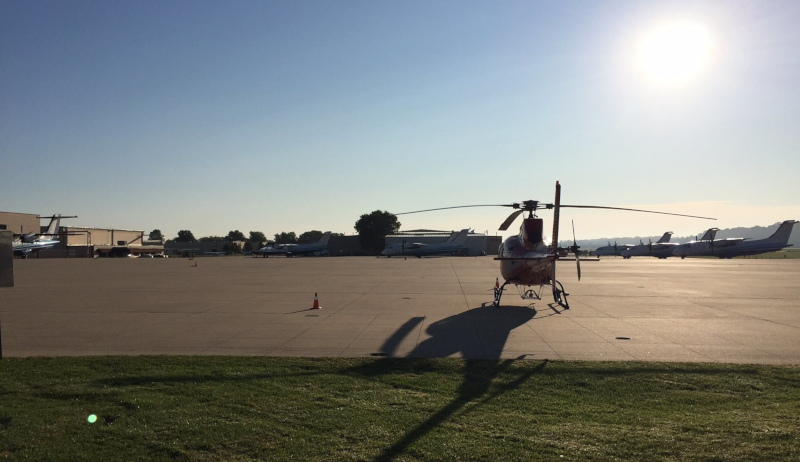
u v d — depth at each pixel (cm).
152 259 8806
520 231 2064
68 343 1269
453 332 1423
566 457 568
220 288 2820
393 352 1152
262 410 725
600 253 11844
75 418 691
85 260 8056
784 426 659
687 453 577
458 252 10356
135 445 606
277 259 8444
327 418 692
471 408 738
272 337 1345
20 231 9588
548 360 1048
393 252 10000
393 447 596
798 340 1297
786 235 8812
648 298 2316
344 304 2084
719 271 4628
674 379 901
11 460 566
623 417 702
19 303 2117
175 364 1009
